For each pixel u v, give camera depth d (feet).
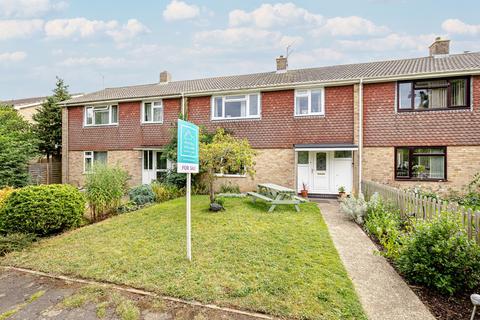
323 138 37.99
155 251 15.35
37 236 19.11
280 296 10.36
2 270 13.58
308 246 16.22
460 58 38.34
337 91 37.55
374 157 35.86
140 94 48.37
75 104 50.70
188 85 51.90
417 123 34.27
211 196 28.02
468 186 31.76
